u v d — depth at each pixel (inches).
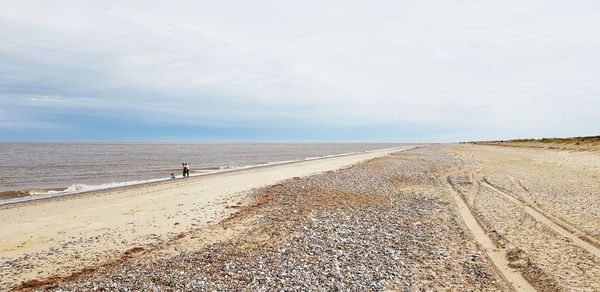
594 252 448.5
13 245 549.6
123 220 703.1
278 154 4037.9
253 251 478.0
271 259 441.1
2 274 430.3
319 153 4212.6
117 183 1346.0
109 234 603.2
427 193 925.8
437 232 557.0
